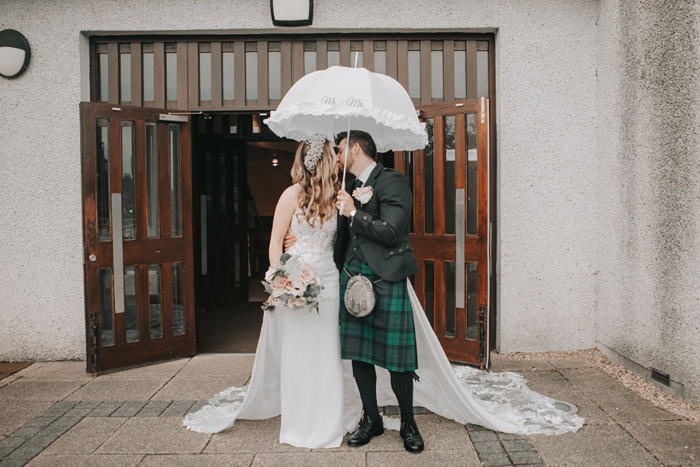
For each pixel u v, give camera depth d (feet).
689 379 9.54
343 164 8.33
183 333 13.34
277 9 12.48
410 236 13.16
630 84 11.28
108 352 12.09
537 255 13.00
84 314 12.69
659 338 10.40
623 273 11.70
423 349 9.23
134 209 12.47
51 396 10.52
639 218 11.02
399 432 8.56
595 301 13.10
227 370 12.21
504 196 12.94
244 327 17.01
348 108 7.43
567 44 12.84
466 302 12.32
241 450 8.02
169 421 9.18
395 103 7.97
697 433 8.33
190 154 13.19
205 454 7.91
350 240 8.46
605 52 12.40
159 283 12.95
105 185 12.24
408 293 8.60
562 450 7.84
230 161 21.26
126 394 10.61
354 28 12.80
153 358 12.80
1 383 11.39
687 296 9.54
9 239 12.95
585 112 12.90
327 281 8.23
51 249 12.96
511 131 12.91
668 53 9.93
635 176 11.13
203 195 19.97
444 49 13.20
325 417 8.20
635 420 8.90
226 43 13.25
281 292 7.68
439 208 12.64
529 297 13.05
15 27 12.78
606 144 12.42
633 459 7.53
